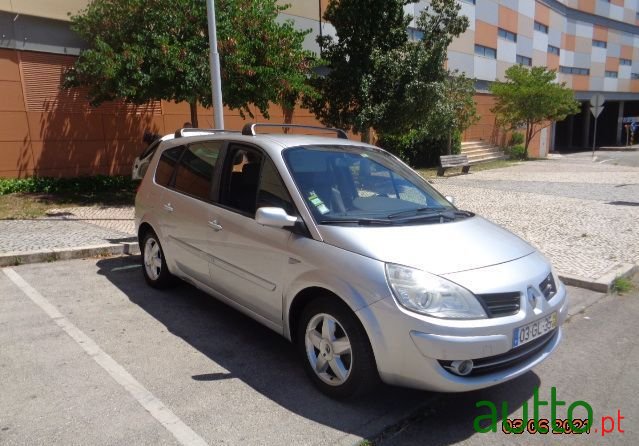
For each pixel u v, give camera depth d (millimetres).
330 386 3357
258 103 11047
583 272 6199
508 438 3068
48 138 11719
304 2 16359
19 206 9914
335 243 3344
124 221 8906
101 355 3949
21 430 2951
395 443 2971
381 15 12508
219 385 3541
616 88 41594
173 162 5203
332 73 12930
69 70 11430
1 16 10719
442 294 2984
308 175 3871
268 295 3766
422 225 3623
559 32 35562
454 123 17984
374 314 3025
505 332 3023
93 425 3021
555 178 16953
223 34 9945
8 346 4062
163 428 3012
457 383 2955
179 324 4605
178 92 9984
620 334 4656
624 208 10719
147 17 9953
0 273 5984
